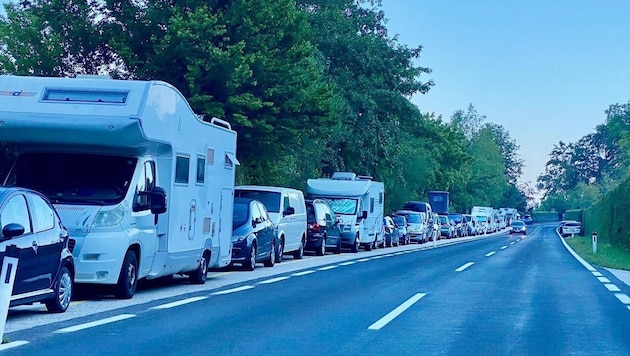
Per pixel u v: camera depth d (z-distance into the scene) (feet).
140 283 55.16
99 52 88.43
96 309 40.09
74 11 87.15
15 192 34.96
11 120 42.73
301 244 90.43
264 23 84.94
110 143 43.62
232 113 84.02
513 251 127.65
